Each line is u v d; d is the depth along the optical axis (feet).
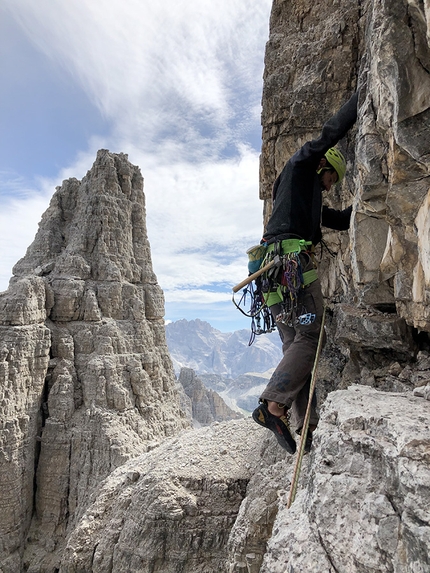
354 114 14.26
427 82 9.36
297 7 25.62
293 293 12.82
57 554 74.95
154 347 107.55
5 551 72.54
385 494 7.72
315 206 14.67
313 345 13.89
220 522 31.68
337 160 15.37
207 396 218.59
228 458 37.01
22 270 107.55
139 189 119.65
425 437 7.78
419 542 6.25
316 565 7.70
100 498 40.27
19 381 78.18
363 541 7.38
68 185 117.39
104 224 103.91
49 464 80.74
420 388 11.41
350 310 18.84
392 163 11.27
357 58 22.04
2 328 79.36
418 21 9.05
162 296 117.91
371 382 18.80
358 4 22.16
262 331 14.43
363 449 8.91
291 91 24.41
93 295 95.55
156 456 43.68
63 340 88.38
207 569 30.40
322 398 24.48
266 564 8.97
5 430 74.90
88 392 85.87
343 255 21.76
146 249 117.29
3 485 74.23
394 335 16.52
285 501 19.99
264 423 13.41
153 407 94.32
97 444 80.43
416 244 13.05
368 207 13.97
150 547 31.35
